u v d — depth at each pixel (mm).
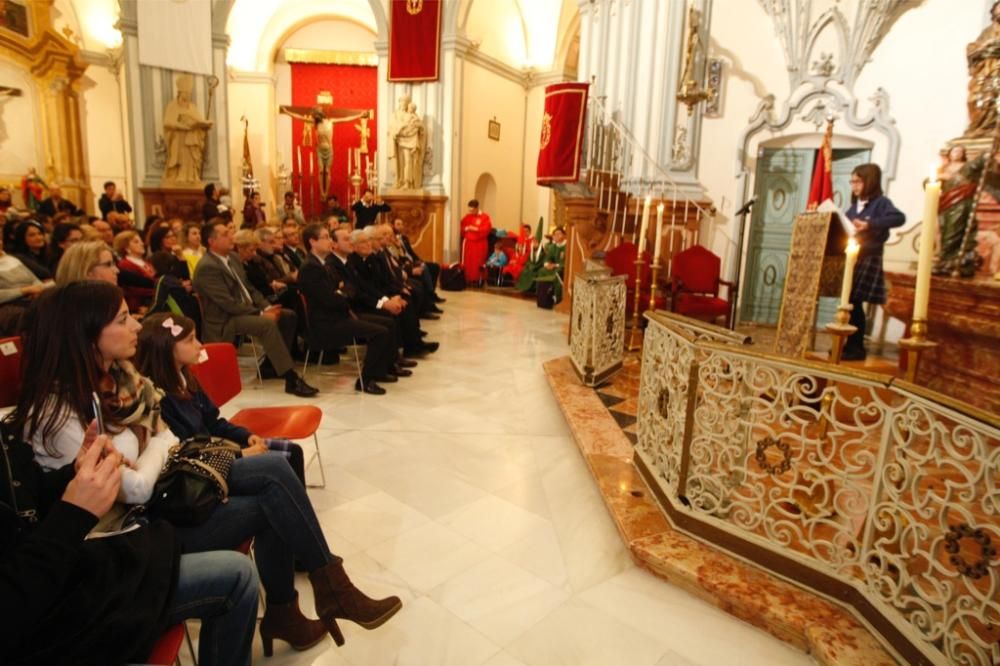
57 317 1466
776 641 2059
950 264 3785
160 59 9977
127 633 1256
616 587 2357
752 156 7035
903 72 6145
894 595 1844
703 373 2426
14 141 12352
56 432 1443
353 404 4445
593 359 4523
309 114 13523
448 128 10750
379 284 5703
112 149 13766
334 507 2934
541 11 11984
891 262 4609
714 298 6168
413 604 2238
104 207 9602
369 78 14398
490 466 3465
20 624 1127
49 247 4848
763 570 2271
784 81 6785
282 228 6535
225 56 10516
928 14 5949
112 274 3068
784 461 2186
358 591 1944
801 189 7039
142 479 1594
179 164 10211
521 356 6039
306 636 1995
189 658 2027
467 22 10703
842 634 1926
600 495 3139
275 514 1852
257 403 4402
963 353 3588
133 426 1707
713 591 2213
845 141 6629
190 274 5309
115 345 1541
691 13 6352
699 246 6410
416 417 4223
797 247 3424
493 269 11125
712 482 2465
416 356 5910
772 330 6852
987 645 1526
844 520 2529
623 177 7707
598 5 7887
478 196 11969
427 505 2986
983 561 1551
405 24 10609
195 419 2215
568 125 7148
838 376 1953
